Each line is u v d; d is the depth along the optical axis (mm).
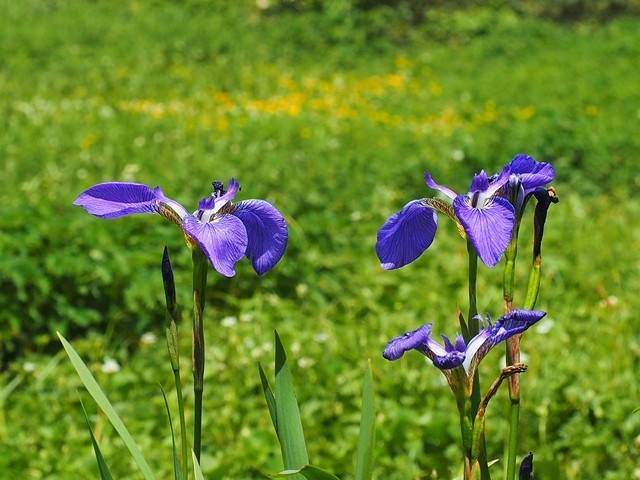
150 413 1375
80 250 1784
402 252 721
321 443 1269
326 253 2043
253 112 3564
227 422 1338
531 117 3301
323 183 2348
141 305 1760
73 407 1411
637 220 2438
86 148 2711
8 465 1230
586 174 2805
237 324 1720
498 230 672
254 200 711
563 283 1988
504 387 1378
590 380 1407
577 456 1250
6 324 1650
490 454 1234
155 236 1871
